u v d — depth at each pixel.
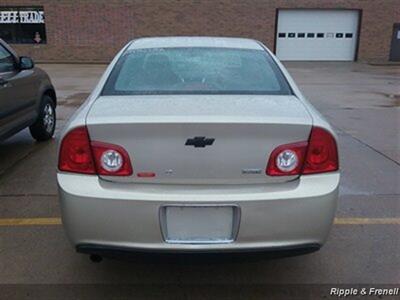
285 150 2.20
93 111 2.32
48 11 20.31
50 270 2.78
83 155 2.22
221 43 3.27
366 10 20.94
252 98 2.52
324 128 2.26
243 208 2.15
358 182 4.41
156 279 2.70
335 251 3.03
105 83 2.73
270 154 2.19
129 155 2.17
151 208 2.15
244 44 3.30
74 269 2.79
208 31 20.75
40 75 5.65
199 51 3.08
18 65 4.97
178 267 2.82
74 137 2.23
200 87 2.66
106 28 20.59
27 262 2.87
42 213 3.62
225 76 2.79
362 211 3.70
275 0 20.56
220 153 2.15
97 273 2.75
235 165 2.17
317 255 2.98
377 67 19.38
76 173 2.24
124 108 2.32
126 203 2.15
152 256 2.21
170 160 2.16
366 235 3.27
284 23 21.00
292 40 21.23
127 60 2.95
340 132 6.65
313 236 2.24
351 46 21.50
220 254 2.21
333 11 20.95
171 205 2.16
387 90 11.97
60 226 3.38
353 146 5.81
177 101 2.42
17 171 4.66
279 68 2.95
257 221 2.17
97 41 20.75
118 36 20.70
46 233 3.27
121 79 2.75
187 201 2.14
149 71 2.82
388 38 21.33
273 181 2.22
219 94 2.57
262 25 20.88
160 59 2.95
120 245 2.20
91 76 15.14
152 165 2.17
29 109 5.21
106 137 2.18
